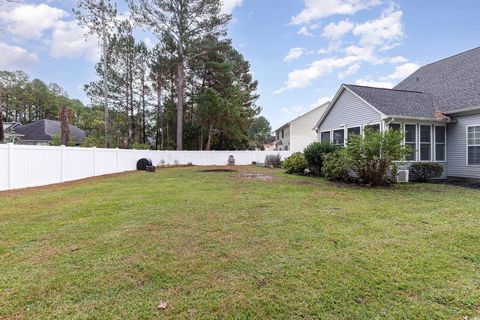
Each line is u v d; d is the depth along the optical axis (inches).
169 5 891.4
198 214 216.5
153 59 1020.5
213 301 99.4
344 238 162.6
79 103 1964.8
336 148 508.1
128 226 184.2
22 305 95.6
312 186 376.2
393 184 401.4
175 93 1114.1
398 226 186.9
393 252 142.7
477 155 440.8
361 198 286.4
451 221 199.3
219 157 1020.5
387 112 458.3
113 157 605.0
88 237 162.2
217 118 1018.7
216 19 927.0
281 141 1567.4
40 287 106.8
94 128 1075.3
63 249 144.0
